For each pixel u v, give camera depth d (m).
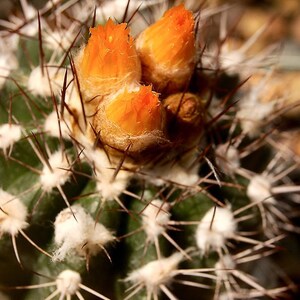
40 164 0.13
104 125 0.12
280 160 0.19
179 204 0.13
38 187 0.13
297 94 0.21
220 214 0.13
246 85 0.18
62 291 0.13
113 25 0.12
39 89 0.13
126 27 0.12
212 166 0.13
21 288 0.13
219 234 0.13
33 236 0.13
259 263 0.18
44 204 0.13
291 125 0.21
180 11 0.13
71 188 0.13
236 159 0.15
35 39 0.14
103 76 0.12
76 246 0.12
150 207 0.13
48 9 0.15
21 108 0.13
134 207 0.13
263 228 0.15
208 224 0.13
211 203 0.13
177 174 0.13
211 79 0.14
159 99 0.12
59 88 0.13
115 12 0.15
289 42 0.25
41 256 0.13
